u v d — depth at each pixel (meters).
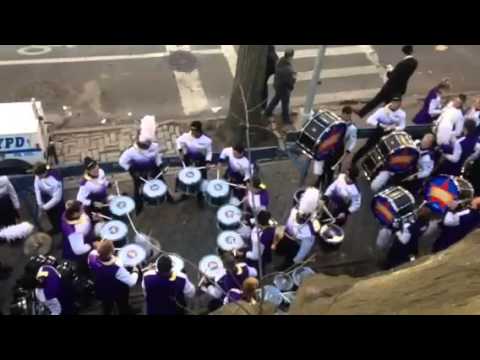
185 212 9.42
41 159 10.02
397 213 7.89
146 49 14.61
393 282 4.24
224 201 8.72
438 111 10.78
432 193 8.38
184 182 8.84
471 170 9.54
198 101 13.38
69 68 13.95
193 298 7.98
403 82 11.34
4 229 8.30
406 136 9.00
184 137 8.98
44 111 12.78
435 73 14.87
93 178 8.05
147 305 6.86
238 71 10.96
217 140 11.88
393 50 15.34
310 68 14.48
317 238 8.45
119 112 12.93
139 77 13.86
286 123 12.42
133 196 9.73
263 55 10.60
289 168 10.59
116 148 12.02
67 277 7.11
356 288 4.42
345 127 8.74
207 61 14.41
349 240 9.30
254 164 9.12
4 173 10.04
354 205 8.45
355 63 14.78
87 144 12.08
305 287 5.49
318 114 8.82
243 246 7.89
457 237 7.97
